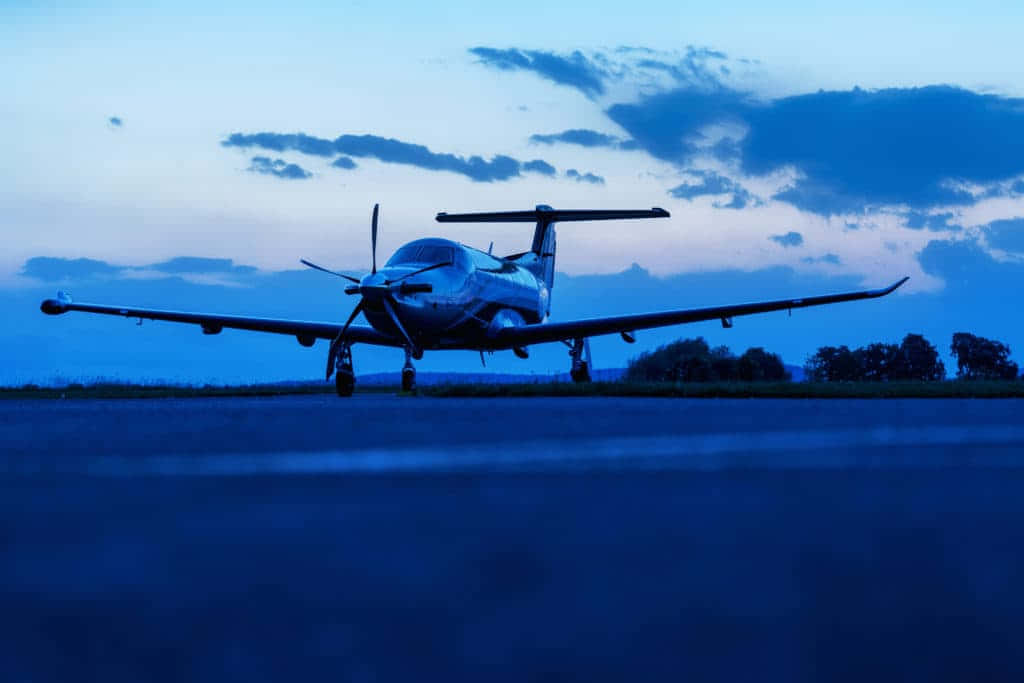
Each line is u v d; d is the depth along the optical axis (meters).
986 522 3.39
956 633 1.92
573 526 3.35
